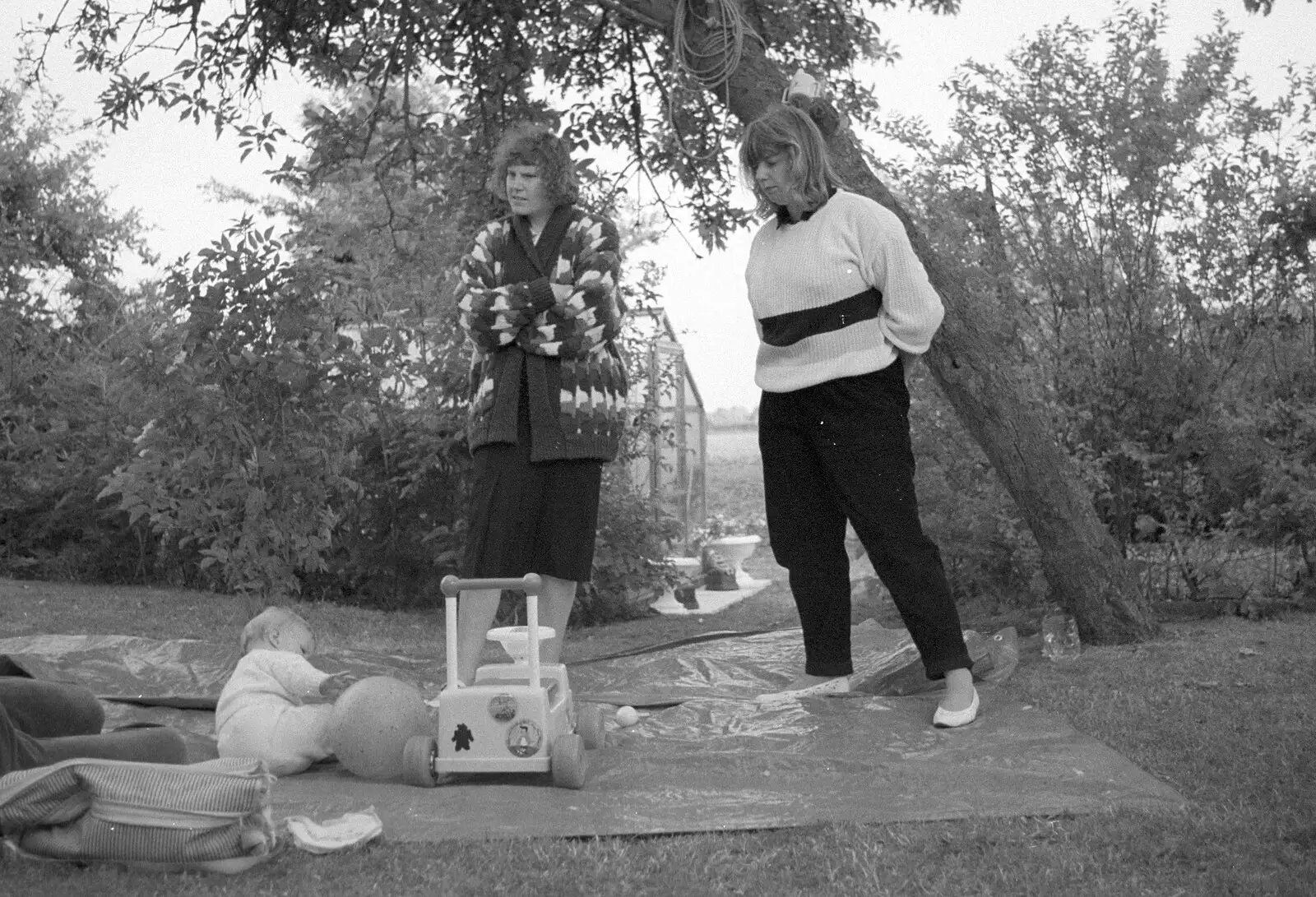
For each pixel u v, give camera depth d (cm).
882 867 274
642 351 1053
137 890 255
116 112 707
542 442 464
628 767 357
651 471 1100
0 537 1159
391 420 965
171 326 602
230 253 588
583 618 962
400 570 979
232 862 269
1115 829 291
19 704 311
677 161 789
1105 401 656
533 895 258
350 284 767
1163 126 627
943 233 661
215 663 547
